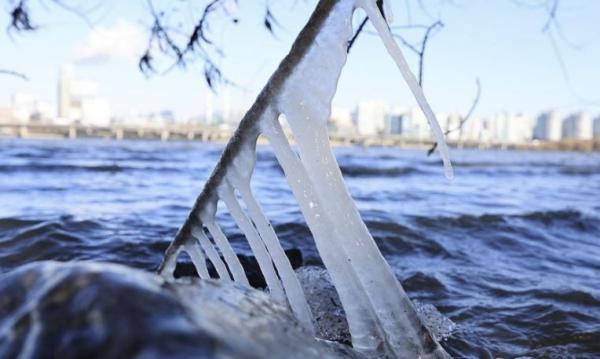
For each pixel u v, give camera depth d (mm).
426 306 4418
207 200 2590
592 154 60781
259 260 2547
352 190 14625
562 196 16734
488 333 3898
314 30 2170
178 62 2623
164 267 2768
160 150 45031
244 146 2398
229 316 1329
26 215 7484
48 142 53562
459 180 22219
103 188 13023
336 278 2363
